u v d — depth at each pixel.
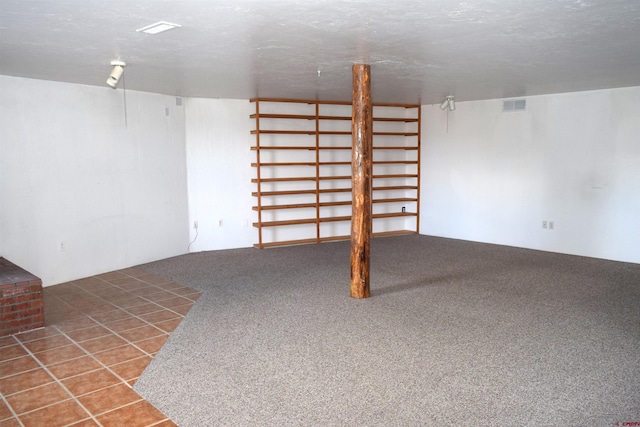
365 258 4.73
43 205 5.21
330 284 5.33
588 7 2.83
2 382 3.04
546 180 7.07
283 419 2.57
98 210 5.84
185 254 7.13
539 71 5.06
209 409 2.68
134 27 3.21
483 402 2.72
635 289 5.04
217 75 5.20
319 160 8.08
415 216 9.02
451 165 8.32
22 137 4.97
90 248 5.77
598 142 6.48
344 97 7.25
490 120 7.67
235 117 7.36
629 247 6.32
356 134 4.62
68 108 5.42
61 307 4.58
